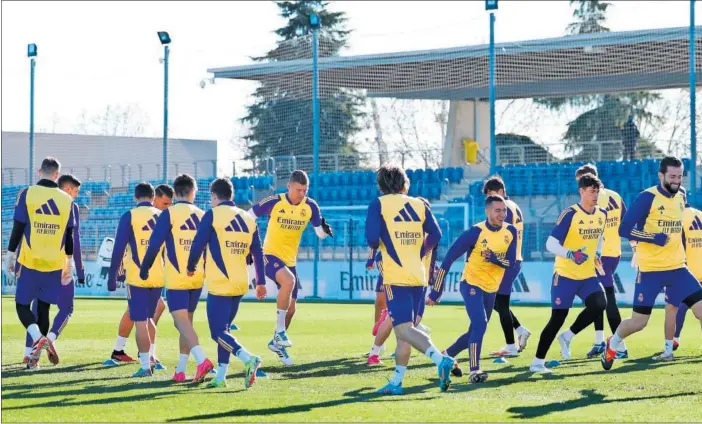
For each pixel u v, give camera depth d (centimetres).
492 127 2978
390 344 1769
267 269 1520
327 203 4300
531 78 4506
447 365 1095
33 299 1475
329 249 3628
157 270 1356
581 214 1312
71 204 1462
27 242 1427
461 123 4916
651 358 1509
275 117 5706
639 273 1311
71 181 1515
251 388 1190
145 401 1074
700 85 4419
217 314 1187
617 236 1573
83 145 5781
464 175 4497
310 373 1356
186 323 1248
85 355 1609
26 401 1082
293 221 1526
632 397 1090
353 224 3609
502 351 1520
